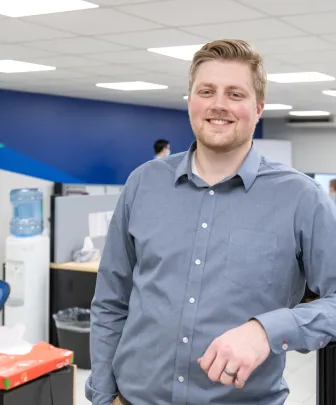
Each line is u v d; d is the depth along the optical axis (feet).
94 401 4.00
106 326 4.05
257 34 13.16
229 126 3.44
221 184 3.63
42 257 13.71
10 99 24.82
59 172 27.09
